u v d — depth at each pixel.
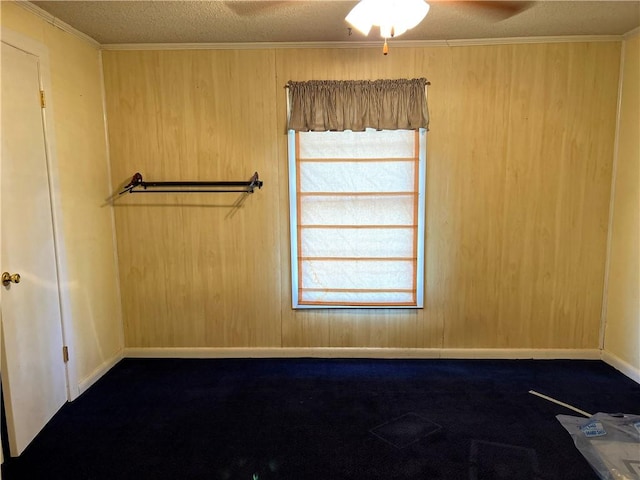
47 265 2.27
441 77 2.81
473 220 2.94
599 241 2.93
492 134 2.85
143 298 3.10
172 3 2.19
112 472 1.90
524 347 3.07
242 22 2.45
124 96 2.88
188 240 3.04
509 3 2.21
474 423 2.26
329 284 3.04
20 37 2.07
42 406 2.21
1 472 1.89
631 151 2.70
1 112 1.92
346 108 2.79
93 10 2.25
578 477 1.85
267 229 3.01
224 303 3.10
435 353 3.10
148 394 2.60
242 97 2.88
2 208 1.91
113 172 2.96
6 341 1.93
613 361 2.91
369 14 1.76
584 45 2.73
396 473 1.89
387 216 2.94
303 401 2.51
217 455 2.02
